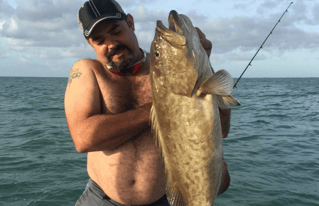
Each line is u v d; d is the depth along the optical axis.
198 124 1.56
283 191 5.81
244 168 7.08
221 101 1.61
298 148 8.89
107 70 1.96
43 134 10.80
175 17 1.60
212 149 1.59
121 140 1.76
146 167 1.96
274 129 11.95
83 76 1.86
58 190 5.88
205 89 1.51
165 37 1.57
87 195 2.17
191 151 1.59
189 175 1.63
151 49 1.66
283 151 8.56
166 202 2.11
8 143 9.46
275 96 32.25
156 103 1.60
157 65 1.59
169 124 1.59
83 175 6.70
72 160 7.73
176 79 1.55
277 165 7.30
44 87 57.62
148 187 1.98
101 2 1.75
